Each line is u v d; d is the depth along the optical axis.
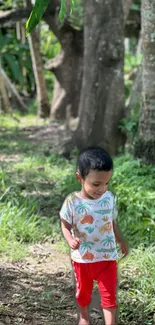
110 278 1.77
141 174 3.30
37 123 6.57
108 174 1.72
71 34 6.09
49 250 2.70
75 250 1.79
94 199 1.77
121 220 2.84
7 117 6.84
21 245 2.72
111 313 1.74
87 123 4.42
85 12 4.36
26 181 3.85
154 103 3.34
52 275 2.41
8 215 2.89
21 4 7.10
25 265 2.51
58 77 6.43
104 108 4.34
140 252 2.50
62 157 4.53
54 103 6.57
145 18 3.27
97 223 1.77
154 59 3.28
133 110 4.38
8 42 7.84
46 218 3.06
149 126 3.37
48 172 4.11
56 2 5.39
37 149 4.98
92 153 1.73
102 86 4.32
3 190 3.53
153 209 2.88
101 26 4.28
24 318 2.03
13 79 8.26
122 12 4.31
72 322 2.01
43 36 8.23
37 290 2.26
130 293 2.18
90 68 4.36
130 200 2.97
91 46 4.33
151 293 2.20
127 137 4.34
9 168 4.23
